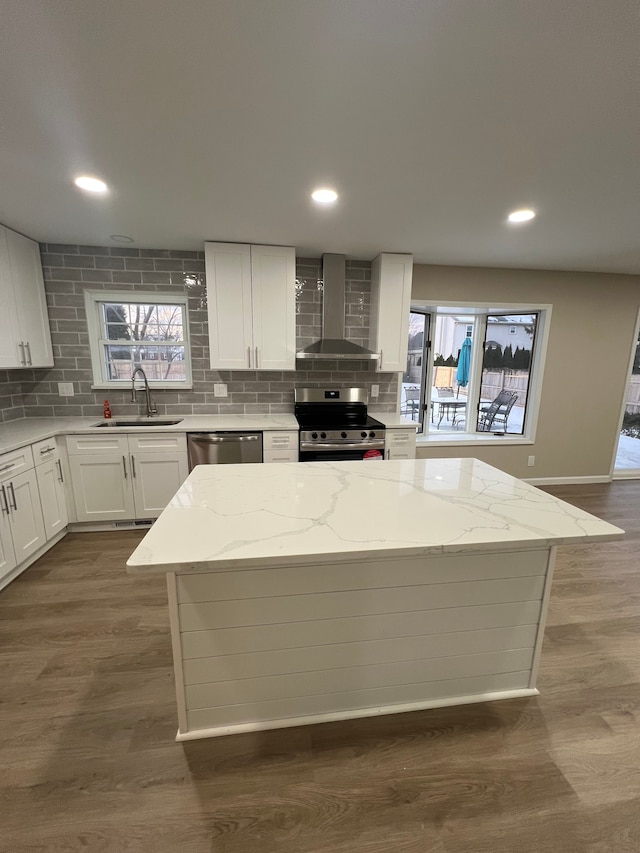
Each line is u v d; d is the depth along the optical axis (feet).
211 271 10.27
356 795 4.10
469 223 8.54
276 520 4.27
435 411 15.21
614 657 6.14
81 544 9.45
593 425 14.42
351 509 4.63
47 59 3.84
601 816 3.95
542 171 6.13
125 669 5.67
